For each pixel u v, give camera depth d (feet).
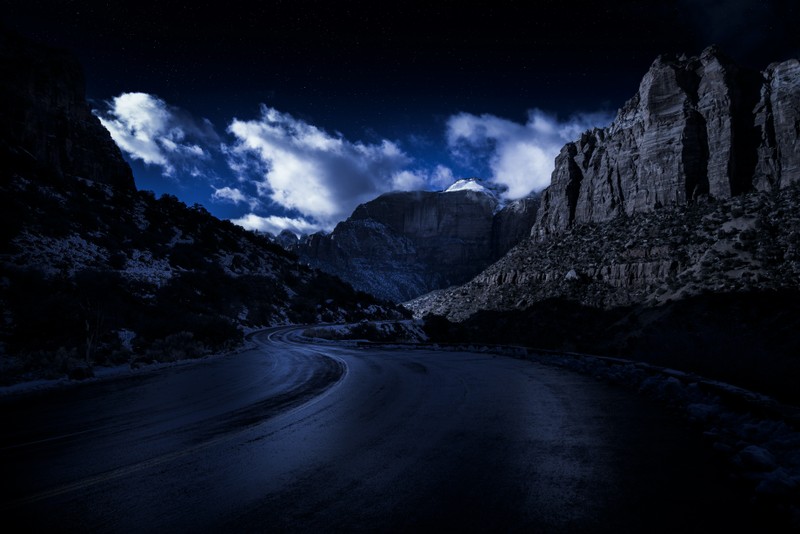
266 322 229.86
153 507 11.04
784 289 172.55
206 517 10.33
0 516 10.56
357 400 28.86
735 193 350.02
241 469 14.28
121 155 321.32
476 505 10.74
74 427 22.45
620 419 21.02
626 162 433.07
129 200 273.95
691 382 24.70
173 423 22.75
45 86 260.62
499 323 326.03
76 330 78.84
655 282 267.39
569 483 12.20
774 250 212.23
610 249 344.28
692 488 11.62
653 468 13.43
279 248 442.09
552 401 26.58
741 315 169.17
